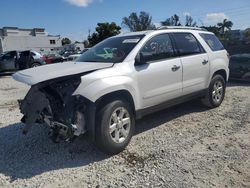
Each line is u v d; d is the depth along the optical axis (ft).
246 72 33.53
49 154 14.38
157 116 19.88
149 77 15.58
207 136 16.01
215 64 20.71
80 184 11.53
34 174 12.44
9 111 23.59
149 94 15.75
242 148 14.21
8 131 18.06
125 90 14.33
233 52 65.51
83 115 13.16
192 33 19.86
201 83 19.70
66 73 12.92
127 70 14.61
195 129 17.21
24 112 14.25
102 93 13.06
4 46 195.21
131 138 16.01
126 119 14.40
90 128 13.24
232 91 28.86
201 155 13.58
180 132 16.79
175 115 20.10
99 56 16.33
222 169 12.17
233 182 11.16
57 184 11.59
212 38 21.79
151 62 15.98
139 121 18.90
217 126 17.61
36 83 12.21
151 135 16.42
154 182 11.39
